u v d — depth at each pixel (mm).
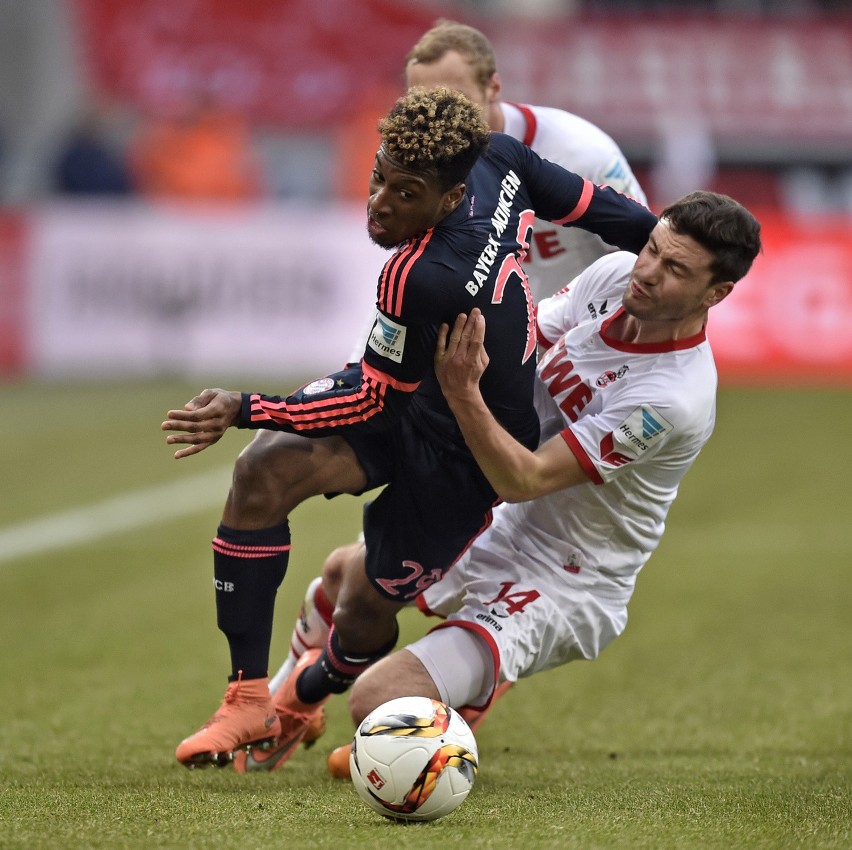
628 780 14117
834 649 22484
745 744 16812
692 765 15305
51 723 17469
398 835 10914
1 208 54156
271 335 54531
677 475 14078
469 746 11734
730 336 55719
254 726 13766
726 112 75125
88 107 70562
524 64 75875
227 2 69562
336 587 15289
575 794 13070
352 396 12648
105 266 54156
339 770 14102
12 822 11367
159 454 41781
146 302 54281
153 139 64750
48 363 54312
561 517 14117
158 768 14750
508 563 14258
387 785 11406
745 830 11305
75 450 42188
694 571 28609
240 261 54406
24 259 54094
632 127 74500
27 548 30141
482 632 13672
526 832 11078
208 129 64125
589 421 13438
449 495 13516
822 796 12906
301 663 15219
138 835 10859
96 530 31953
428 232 12258
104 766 14820
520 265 13109
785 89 76125
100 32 69875
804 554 30016
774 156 75938
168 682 20000
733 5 80312
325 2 69750
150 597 25891
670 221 12688
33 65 73188
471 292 12305
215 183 64125
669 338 13555
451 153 11633
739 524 33344
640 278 12789
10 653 21719
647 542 14406
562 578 14156
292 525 33125
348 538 31297
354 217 54750
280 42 69875
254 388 50812
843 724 17781
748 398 53688
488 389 13109
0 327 54188
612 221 14133
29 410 49375
